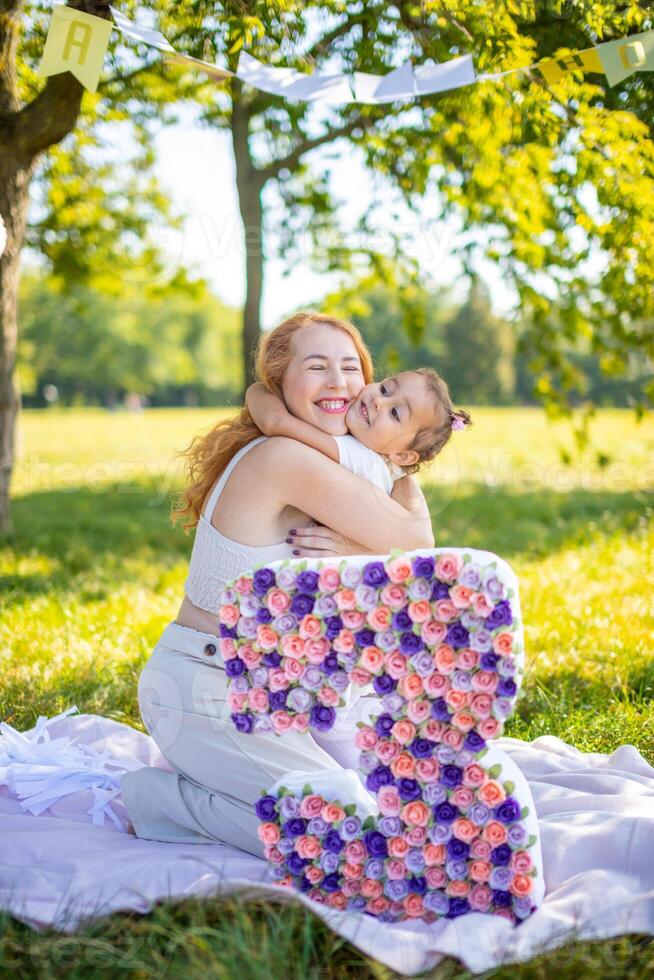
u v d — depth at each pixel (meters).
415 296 9.25
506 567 2.25
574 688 4.13
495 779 2.32
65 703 3.95
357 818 2.41
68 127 4.71
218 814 2.69
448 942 2.21
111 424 30.19
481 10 4.33
